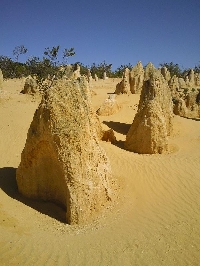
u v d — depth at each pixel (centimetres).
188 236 591
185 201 742
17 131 1338
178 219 655
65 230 601
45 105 661
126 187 816
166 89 1407
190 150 1212
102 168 727
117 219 647
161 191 802
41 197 729
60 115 648
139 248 549
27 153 713
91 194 648
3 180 818
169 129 1457
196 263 517
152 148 1121
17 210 666
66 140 634
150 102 1129
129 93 2386
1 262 498
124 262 511
